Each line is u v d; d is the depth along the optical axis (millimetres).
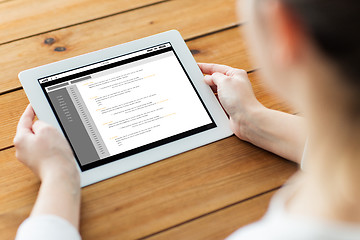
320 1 313
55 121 833
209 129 871
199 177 816
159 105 872
